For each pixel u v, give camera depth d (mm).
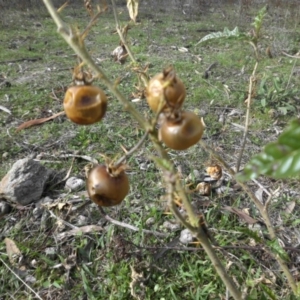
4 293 397
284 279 389
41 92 834
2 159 600
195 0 1769
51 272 415
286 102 772
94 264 420
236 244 425
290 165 97
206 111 748
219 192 511
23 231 463
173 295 379
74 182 527
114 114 729
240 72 971
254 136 663
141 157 583
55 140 646
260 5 1748
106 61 1027
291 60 1055
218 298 375
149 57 1080
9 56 1098
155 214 459
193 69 988
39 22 1524
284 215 480
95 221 471
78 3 1839
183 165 565
